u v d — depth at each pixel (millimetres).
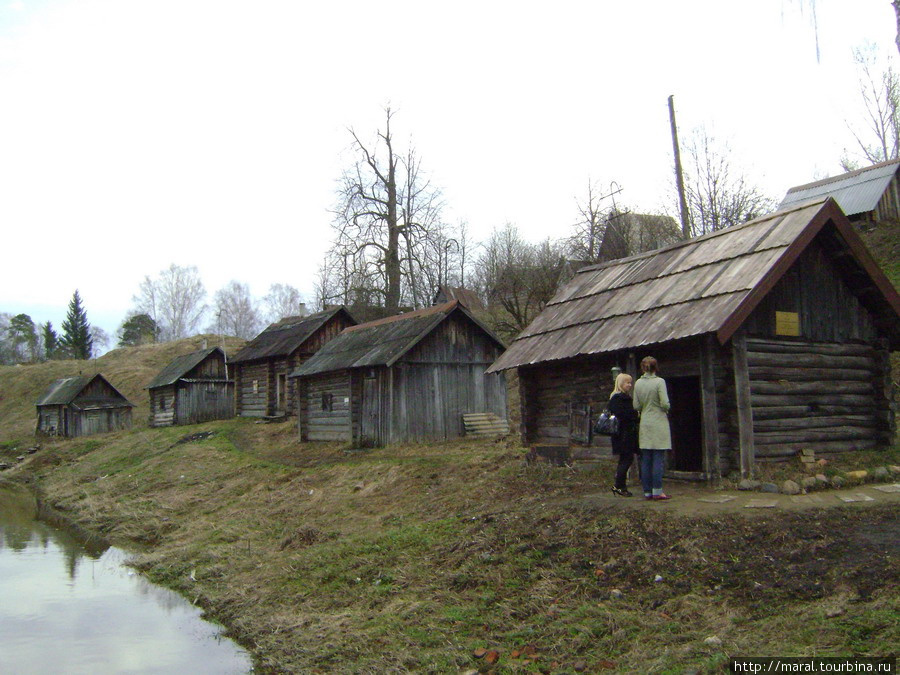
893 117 41188
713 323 9562
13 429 47062
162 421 37094
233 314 92938
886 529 7266
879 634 5367
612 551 7965
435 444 20297
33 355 89812
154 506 17656
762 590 6523
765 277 9797
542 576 7879
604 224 31062
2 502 23141
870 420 11711
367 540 10578
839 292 11617
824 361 11180
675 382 13367
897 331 12086
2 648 9039
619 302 12602
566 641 6520
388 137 40969
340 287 38500
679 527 8109
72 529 17688
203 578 11281
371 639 7508
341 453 20391
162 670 8070
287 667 7488
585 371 12758
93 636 9406
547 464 13250
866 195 28891
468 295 43156
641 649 6066
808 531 7469
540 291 29109
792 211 11094
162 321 89375
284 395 30922
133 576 12523
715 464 10070
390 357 20422
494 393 23031
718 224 29984
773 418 10484
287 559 10898
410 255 39781
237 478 18891
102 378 40562
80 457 30531
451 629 7316
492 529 9477
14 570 13367
